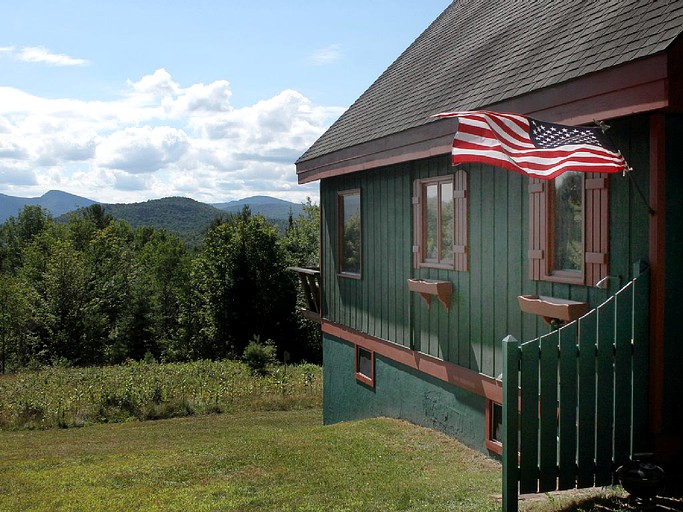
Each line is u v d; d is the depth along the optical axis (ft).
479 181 25.02
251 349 75.31
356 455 26.16
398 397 33.30
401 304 32.04
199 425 49.34
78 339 132.87
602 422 16.29
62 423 50.19
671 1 16.65
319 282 43.93
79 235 211.41
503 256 23.52
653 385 16.53
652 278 16.53
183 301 157.07
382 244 34.01
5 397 56.08
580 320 16.06
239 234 137.59
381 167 33.78
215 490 22.07
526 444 15.80
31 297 132.67
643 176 16.90
